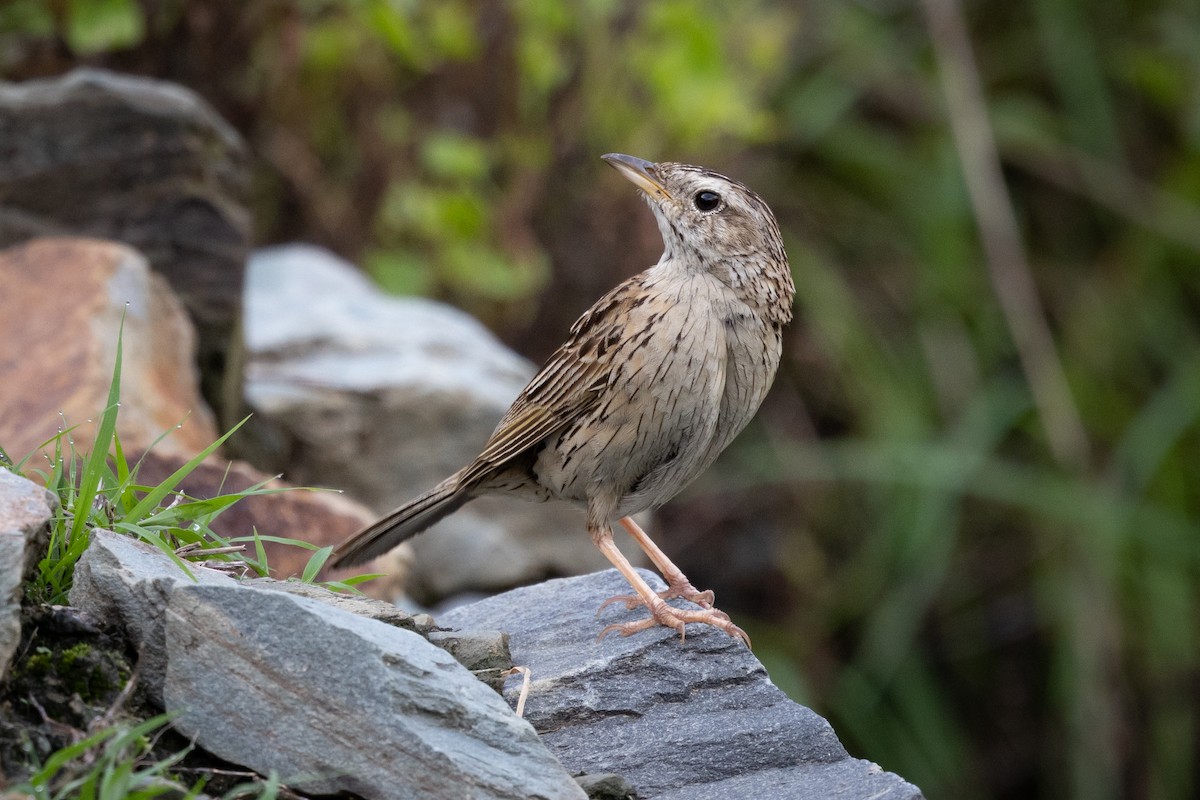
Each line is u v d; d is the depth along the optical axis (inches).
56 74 481.7
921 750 562.9
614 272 555.2
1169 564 567.2
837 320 593.9
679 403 256.8
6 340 326.3
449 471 414.0
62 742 175.2
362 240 537.0
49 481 221.0
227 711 184.4
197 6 487.8
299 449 406.9
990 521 616.4
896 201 625.9
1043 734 612.1
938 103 622.5
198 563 219.5
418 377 413.1
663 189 267.4
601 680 229.0
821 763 218.7
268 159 518.6
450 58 536.1
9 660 175.9
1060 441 560.1
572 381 264.5
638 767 214.8
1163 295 617.0
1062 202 651.5
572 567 426.9
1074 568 562.6
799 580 589.6
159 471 295.1
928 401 594.9
